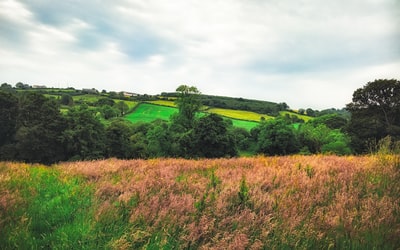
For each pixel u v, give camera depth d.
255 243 4.56
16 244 4.45
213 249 4.57
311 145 77.50
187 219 5.48
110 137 66.94
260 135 77.56
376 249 4.48
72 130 61.97
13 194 6.30
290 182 7.38
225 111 142.50
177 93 83.69
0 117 64.88
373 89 74.56
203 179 8.20
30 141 59.03
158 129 69.00
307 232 4.86
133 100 159.12
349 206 5.89
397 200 5.93
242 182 6.65
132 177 8.62
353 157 11.94
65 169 10.48
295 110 161.88
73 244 4.59
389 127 68.31
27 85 187.00
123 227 5.18
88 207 6.05
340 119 94.75
